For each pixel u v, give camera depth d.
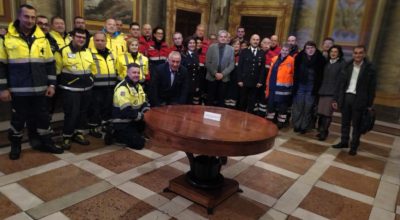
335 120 6.25
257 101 5.48
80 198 2.53
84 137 3.83
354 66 4.04
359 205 2.83
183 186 2.66
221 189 2.67
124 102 3.58
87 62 3.54
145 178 2.98
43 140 3.39
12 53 2.92
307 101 4.88
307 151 4.21
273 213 2.57
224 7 8.20
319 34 6.95
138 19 6.46
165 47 4.78
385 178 3.49
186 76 4.02
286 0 7.32
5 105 4.39
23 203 2.38
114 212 2.38
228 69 4.97
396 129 5.77
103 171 3.04
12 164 3.02
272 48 5.41
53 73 3.26
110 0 5.80
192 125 2.40
